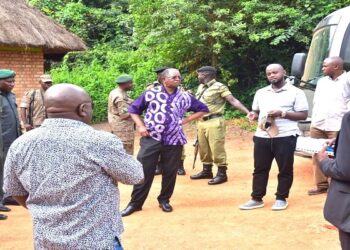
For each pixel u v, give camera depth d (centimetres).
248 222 565
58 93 254
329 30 756
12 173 256
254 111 613
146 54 1741
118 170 251
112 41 2381
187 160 1028
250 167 932
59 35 1207
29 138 252
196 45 1594
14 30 1101
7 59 1174
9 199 672
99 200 247
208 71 762
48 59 1389
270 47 1655
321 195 677
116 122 809
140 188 613
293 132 588
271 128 584
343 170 304
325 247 479
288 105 580
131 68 1898
